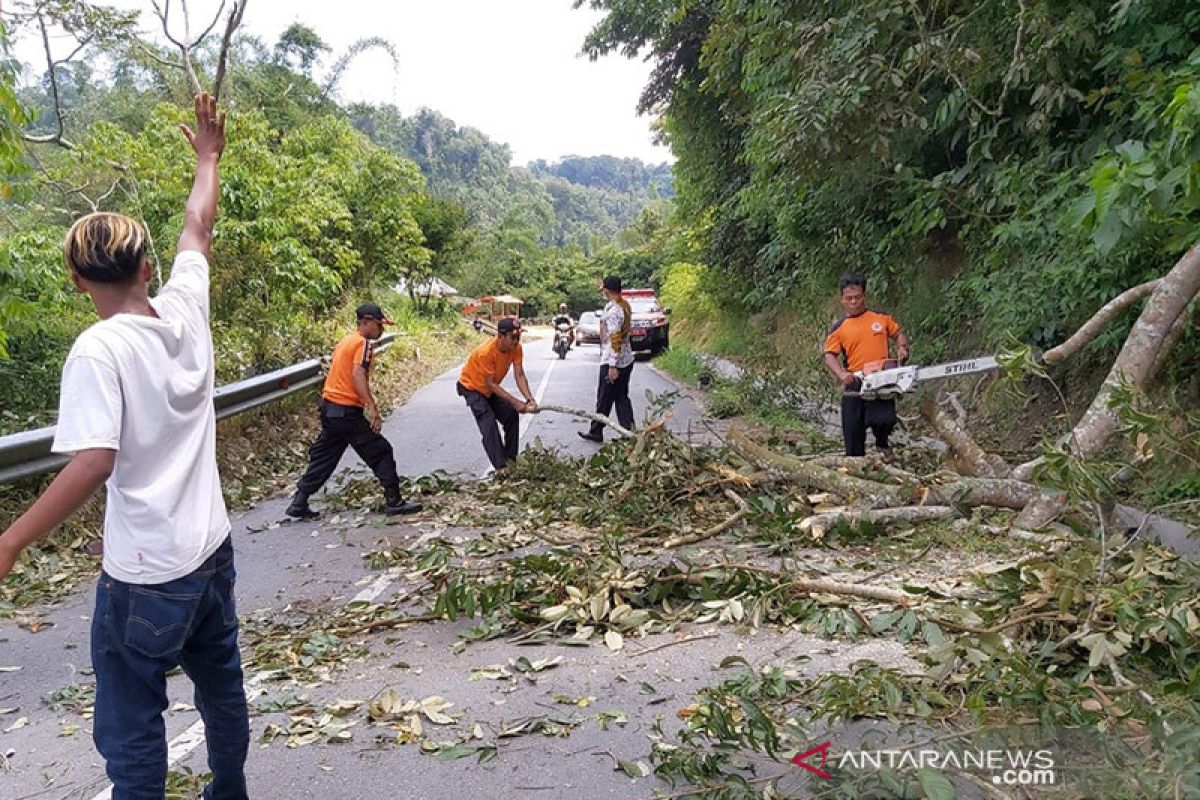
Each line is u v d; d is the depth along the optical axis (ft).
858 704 11.36
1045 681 10.60
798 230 49.42
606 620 16.06
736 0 37.50
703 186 71.36
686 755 10.78
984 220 33.53
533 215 389.19
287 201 59.77
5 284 26.40
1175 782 8.22
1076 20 25.07
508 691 13.75
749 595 16.29
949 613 13.53
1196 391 23.29
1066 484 13.52
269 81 110.32
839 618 14.99
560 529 22.82
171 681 14.94
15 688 15.33
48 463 22.54
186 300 9.43
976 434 31.48
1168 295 19.07
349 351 25.79
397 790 11.04
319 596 19.35
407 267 98.73
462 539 23.13
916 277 42.29
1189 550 17.60
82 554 23.44
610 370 37.01
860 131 30.01
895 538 19.69
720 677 13.78
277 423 39.52
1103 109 28.17
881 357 24.44
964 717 11.20
